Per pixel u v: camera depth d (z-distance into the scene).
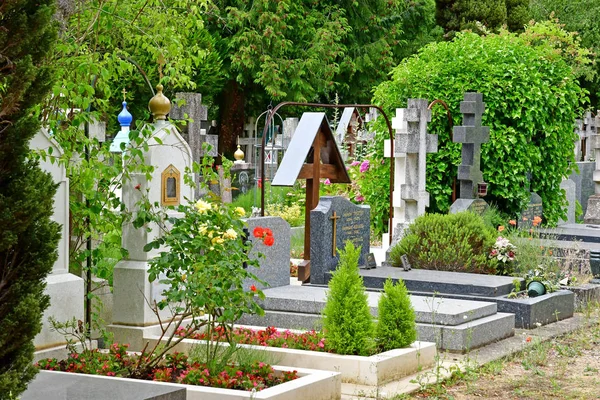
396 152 15.58
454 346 9.98
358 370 8.44
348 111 26.08
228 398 7.05
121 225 9.37
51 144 8.30
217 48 32.66
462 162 16.27
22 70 5.17
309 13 34.50
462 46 17.77
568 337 11.20
